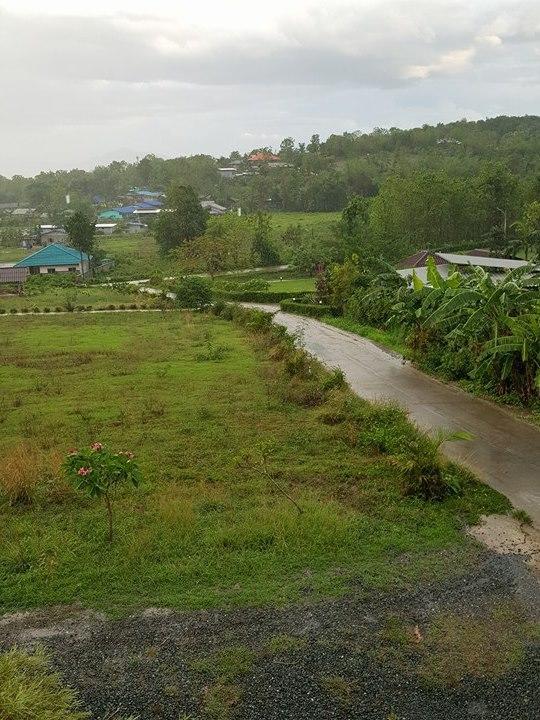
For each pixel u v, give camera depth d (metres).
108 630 7.81
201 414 16.73
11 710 6.36
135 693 6.80
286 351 23.81
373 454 13.59
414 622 7.90
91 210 128.88
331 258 52.28
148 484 12.14
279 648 7.43
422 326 21.30
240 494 11.70
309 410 17.17
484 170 67.69
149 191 156.62
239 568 9.07
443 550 9.59
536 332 15.64
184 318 37.00
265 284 48.72
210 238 60.75
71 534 10.05
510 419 15.77
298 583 8.70
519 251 55.78
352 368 22.30
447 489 11.34
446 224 60.72
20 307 43.03
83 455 9.99
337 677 6.98
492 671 7.04
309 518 10.27
